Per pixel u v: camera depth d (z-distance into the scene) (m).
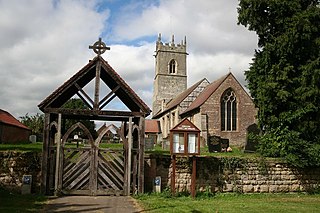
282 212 11.44
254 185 16.84
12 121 42.75
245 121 38.72
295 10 20.67
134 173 14.72
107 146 29.41
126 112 14.69
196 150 14.96
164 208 11.34
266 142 18.94
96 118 16.11
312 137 20.33
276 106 20.73
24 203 11.61
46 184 13.98
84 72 14.39
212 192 16.09
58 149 14.07
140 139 14.78
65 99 16.41
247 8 22.27
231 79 39.06
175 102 50.25
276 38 20.83
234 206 12.45
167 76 66.88
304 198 15.76
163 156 15.86
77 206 11.41
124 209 11.05
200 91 46.06
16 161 14.55
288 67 20.31
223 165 16.52
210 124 37.84
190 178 15.97
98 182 14.34
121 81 14.67
